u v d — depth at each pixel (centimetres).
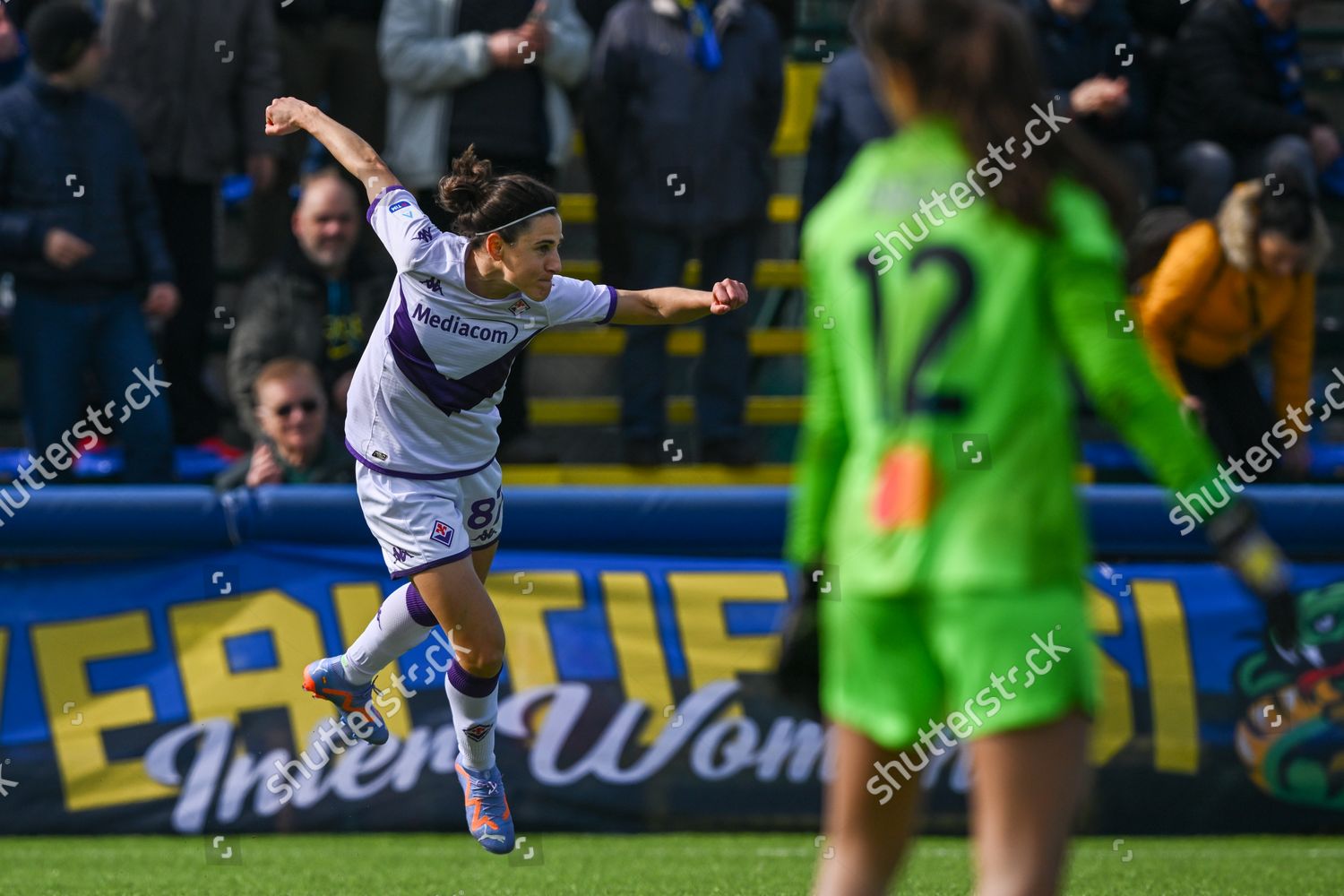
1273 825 1964
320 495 1950
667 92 2148
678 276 2198
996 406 747
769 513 1992
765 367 2662
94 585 1909
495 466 1374
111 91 2233
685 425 2519
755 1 2684
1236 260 2064
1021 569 738
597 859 1767
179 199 2280
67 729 1877
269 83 2259
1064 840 728
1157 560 2072
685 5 2166
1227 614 1995
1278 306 2106
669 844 1862
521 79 2156
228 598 1922
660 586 1969
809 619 862
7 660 1880
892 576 756
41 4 2362
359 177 1320
